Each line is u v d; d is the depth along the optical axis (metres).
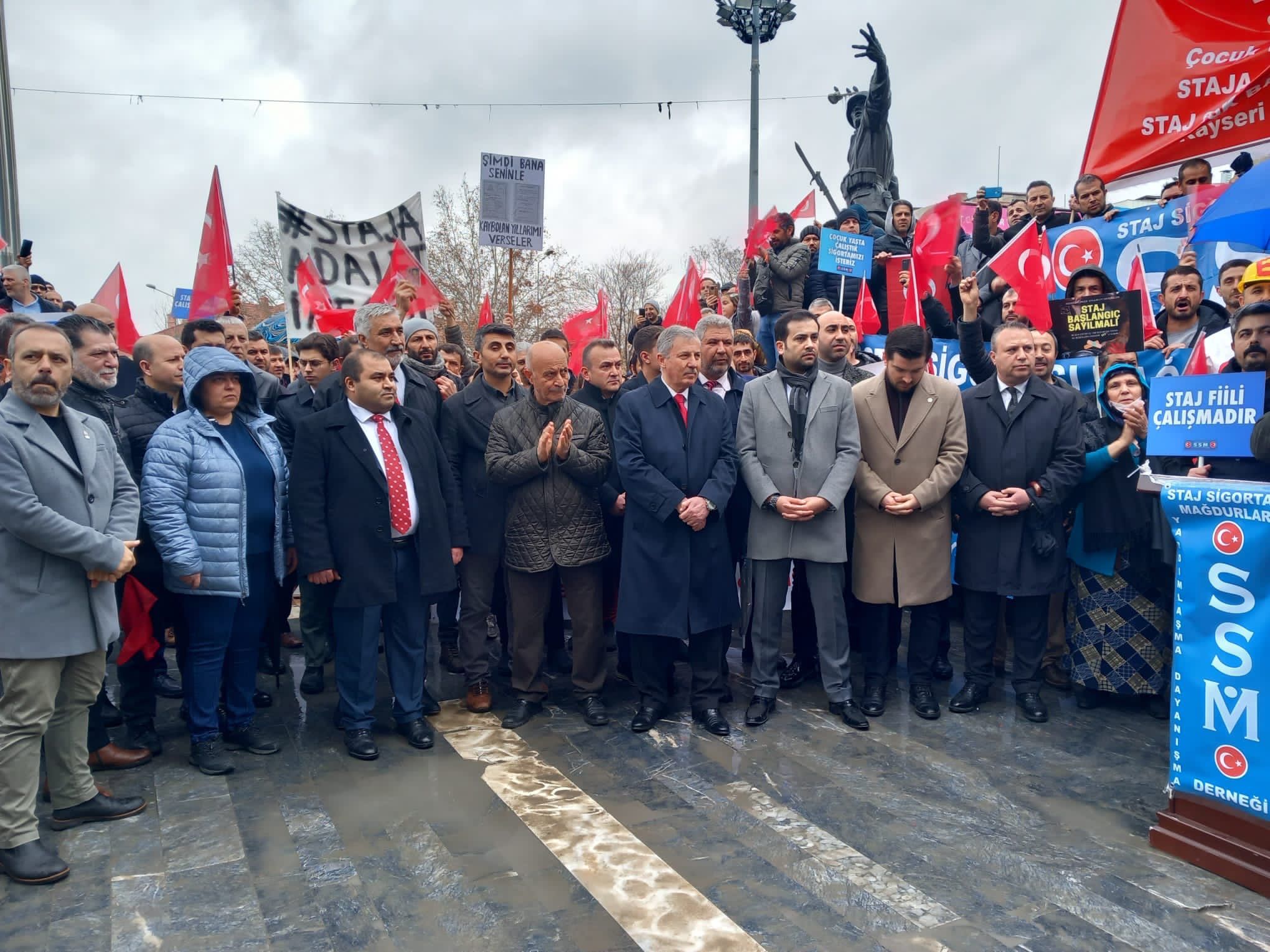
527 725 4.33
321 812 3.36
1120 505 4.28
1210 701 2.88
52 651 2.93
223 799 3.49
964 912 2.62
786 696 4.74
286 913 2.65
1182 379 3.07
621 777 3.66
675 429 4.24
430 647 5.88
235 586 3.74
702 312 7.83
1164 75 4.82
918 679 4.46
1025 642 4.38
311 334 5.51
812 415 4.29
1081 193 5.96
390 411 4.16
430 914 2.64
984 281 6.50
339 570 3.97
